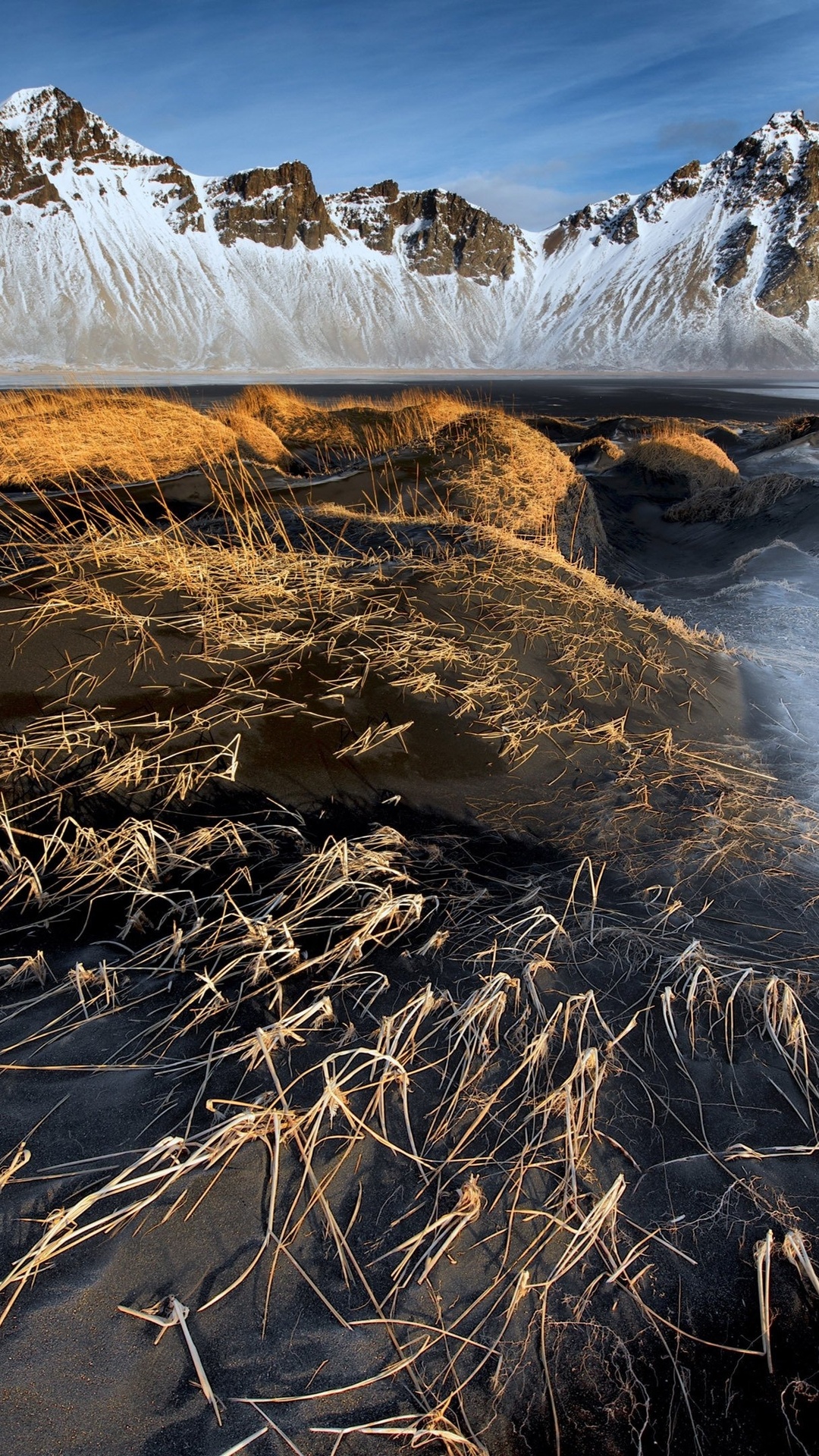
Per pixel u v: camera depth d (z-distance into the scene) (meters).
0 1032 1.72
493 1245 1.37
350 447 13.27
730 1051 1.84
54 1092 1.57
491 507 6.88
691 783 3.29
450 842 2.63
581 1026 1.81
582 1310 1.30
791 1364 1.29
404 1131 1.55
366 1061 1.69
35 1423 1.04
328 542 5.07
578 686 3.85
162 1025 1.76
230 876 2.33
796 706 4.37
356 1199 1.42
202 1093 1.58
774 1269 1.38
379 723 3.13
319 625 3.64
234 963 1.95
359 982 1.94
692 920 2.34
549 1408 1.20
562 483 8.41
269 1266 1.30
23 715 2.76
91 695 2.91
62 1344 1.14
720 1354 1.29
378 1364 1.19
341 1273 1.30
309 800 2.71
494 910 2.28
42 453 7.13
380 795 2.80
